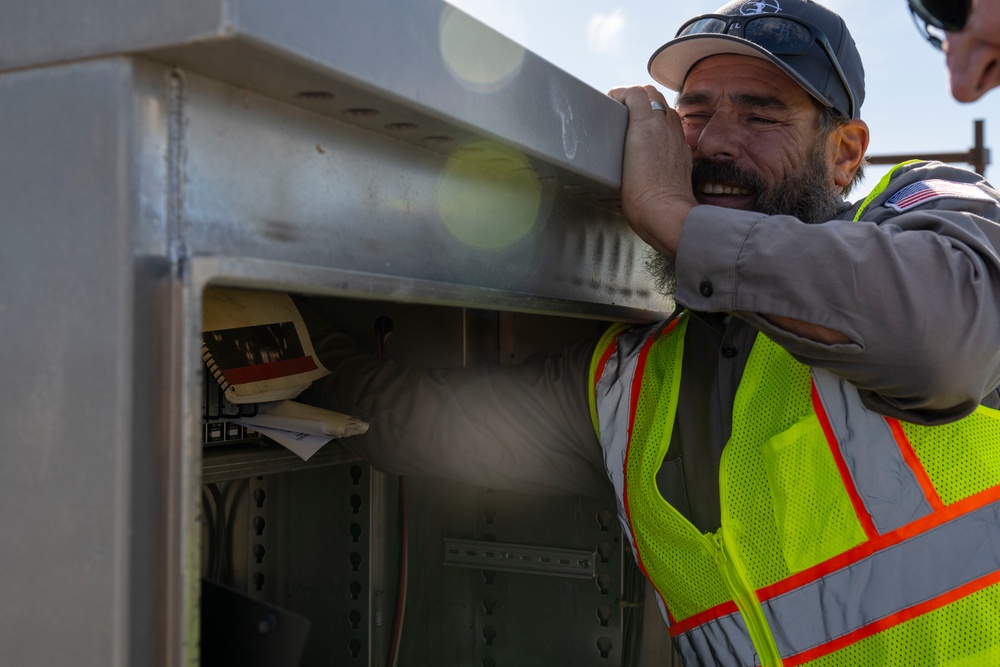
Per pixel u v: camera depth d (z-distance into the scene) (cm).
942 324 91
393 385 138
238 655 65
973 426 104
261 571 155
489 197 91
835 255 94
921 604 99
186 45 49
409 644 162
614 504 149
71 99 52
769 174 136
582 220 115
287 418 116
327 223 67
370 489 147
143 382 51
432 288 76
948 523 100
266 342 117
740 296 100
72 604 51
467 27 71
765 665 106
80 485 51
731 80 137
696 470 117
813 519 104
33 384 53
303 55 52
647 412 124
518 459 138
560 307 105
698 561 113
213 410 114
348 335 154
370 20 59
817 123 138
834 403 105
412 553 162
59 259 52
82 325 51
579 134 94
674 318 133
